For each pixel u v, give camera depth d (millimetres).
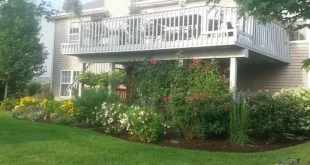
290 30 4742
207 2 5043
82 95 12086
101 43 13555
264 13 4242
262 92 9945
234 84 10617
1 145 7422
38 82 21469
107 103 10672
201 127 8727
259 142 8727
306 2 4051
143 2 17141
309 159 6320
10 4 17875
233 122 8484
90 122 11273
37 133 8977
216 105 8930
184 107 8820
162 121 8828
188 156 6832
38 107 13875
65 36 20172
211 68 10656
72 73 19703
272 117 8969
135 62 13188
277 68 14102
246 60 13000
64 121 11477
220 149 7797
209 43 10570
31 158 6414
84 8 20312
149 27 12242
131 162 6289
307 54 13523
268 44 12078
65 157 6539
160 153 7047
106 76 13195
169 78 11133
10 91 19469
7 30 18141
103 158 6520
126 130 9445
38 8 18625
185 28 11578
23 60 17969
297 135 10023
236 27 10266
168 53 12172
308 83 13266
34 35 19031
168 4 16469
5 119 12375
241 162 6379
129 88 12680
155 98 11156
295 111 9352
